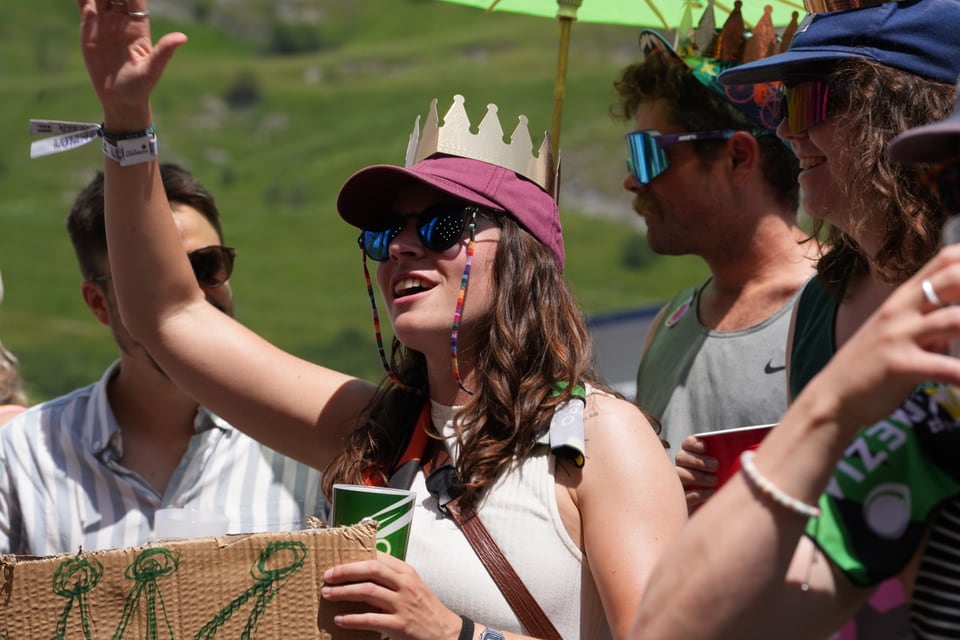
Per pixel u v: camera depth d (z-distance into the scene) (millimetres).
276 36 99000
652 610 1768
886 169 2508
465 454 2736
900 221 2500
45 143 3010
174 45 2924
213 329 3152
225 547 2381
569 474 2703
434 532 2713
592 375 2922
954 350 1644
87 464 3564
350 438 2980
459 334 2877
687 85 3852
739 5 3832
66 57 88250
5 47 87062
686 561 1749
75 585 2369
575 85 83438
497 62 88750
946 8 2615
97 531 3518
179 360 3135
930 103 2539
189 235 3635
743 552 1698
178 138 80312
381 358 2969
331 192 76312
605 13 4168
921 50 2582
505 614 2617
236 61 94438
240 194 75375
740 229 3795
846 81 2594
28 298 61219
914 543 1770
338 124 84688
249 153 80438
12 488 3557
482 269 2877
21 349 56688
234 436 3627
